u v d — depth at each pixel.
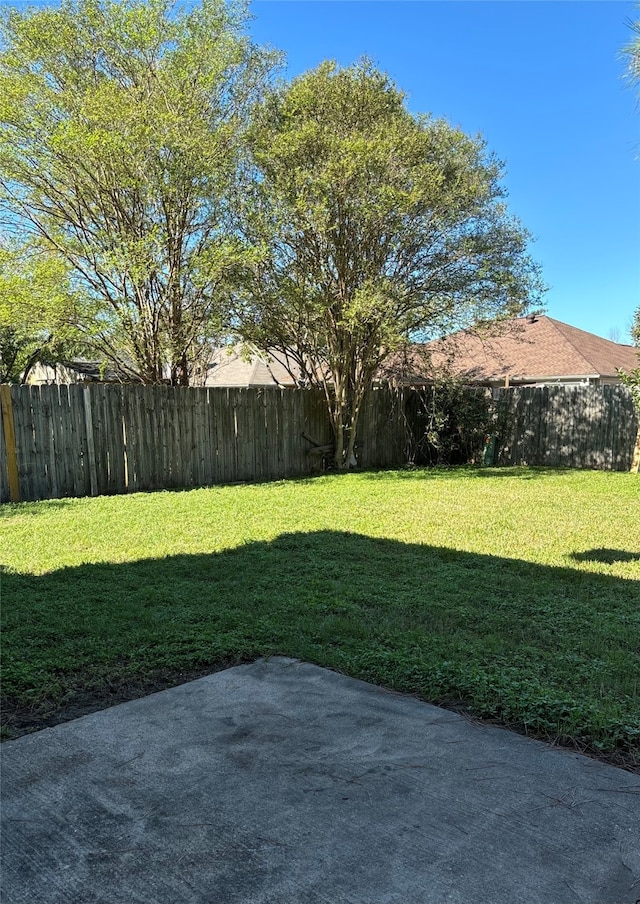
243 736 2.55
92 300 9.69
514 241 11.70
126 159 9.38
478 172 11.55
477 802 2.10
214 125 10.49
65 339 10.37
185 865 1.81
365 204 10.59
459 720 2.69
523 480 10.94
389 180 10.85
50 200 10.44
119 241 9.52
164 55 10.12
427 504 8.29
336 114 11.18
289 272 11.34
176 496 8.95
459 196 11.13
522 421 14.09
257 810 2.06
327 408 12.55
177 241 10.47
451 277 11.66
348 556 5.50
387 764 2.33
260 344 12.34
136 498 8.73
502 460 14.47
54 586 4.53
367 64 11.32
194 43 10.08
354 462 12.98
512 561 5.34
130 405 9.62
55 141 8.88
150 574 4.86
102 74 10.20
